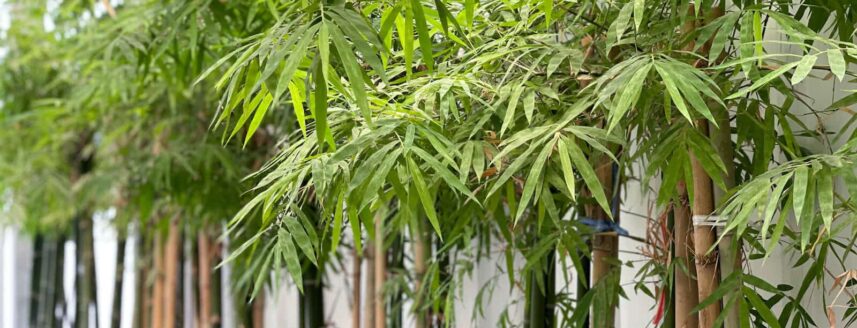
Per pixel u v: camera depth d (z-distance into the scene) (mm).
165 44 1969
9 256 5859
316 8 1167
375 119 1351
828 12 1487
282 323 3637
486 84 1386
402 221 1802
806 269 1719
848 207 1223
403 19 1416
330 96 1467
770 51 1769
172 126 2951
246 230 2676
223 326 3969
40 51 3656
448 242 1812
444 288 2158
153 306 4027
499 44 1475
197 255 3793
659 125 1551
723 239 1396
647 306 2150
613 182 1918
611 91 1186
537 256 1667
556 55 1363
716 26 1298
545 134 1338
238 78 1227
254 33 2178
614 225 1714
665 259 1646
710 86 1385
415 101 1371
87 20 3332
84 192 3787
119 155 3406
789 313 1476
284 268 2848
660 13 1525
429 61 1229
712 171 1311
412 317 2730
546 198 1351
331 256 2891
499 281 2582
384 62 1383
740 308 1355
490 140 1479
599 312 1703
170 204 3014
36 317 5141
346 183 1318
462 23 1538
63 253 5020
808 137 1723
